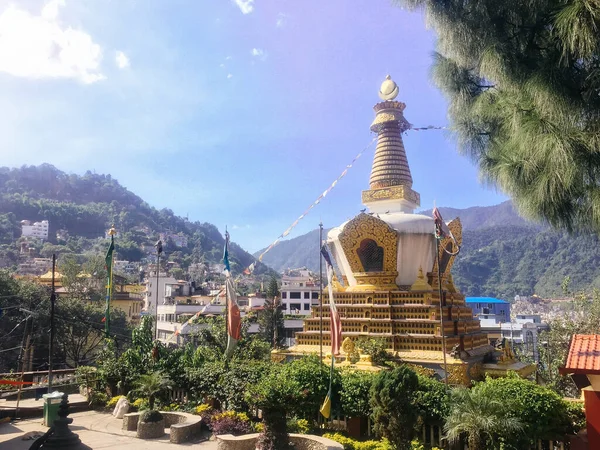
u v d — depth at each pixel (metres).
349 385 16.97
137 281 126.62
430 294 23.59
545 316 110.25
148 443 16.56
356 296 25.28
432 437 15.42
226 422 17.20
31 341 46.62
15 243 182.38
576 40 9.38
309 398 16.95
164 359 22.34
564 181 9.62
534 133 9.95
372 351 22.30
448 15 12.50
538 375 25.41
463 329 24.70
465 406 13.81
